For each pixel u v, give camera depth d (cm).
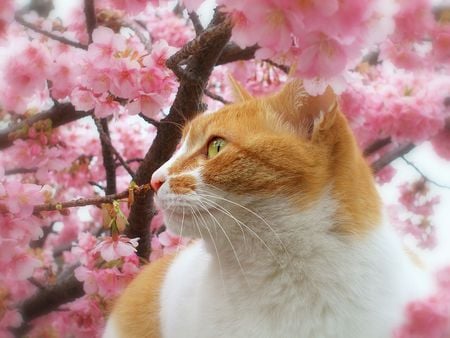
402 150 78
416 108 72
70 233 91
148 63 58
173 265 56
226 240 47
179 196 46
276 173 45
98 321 70
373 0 41
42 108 73
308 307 46
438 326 42
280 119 47
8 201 56
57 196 81
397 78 76
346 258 46
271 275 47
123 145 84
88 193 82
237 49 62
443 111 74
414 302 43
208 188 46
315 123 46
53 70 63
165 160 61
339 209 46
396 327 44
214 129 47
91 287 62
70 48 65
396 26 52
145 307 56
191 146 49
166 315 52
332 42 42
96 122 67
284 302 46
